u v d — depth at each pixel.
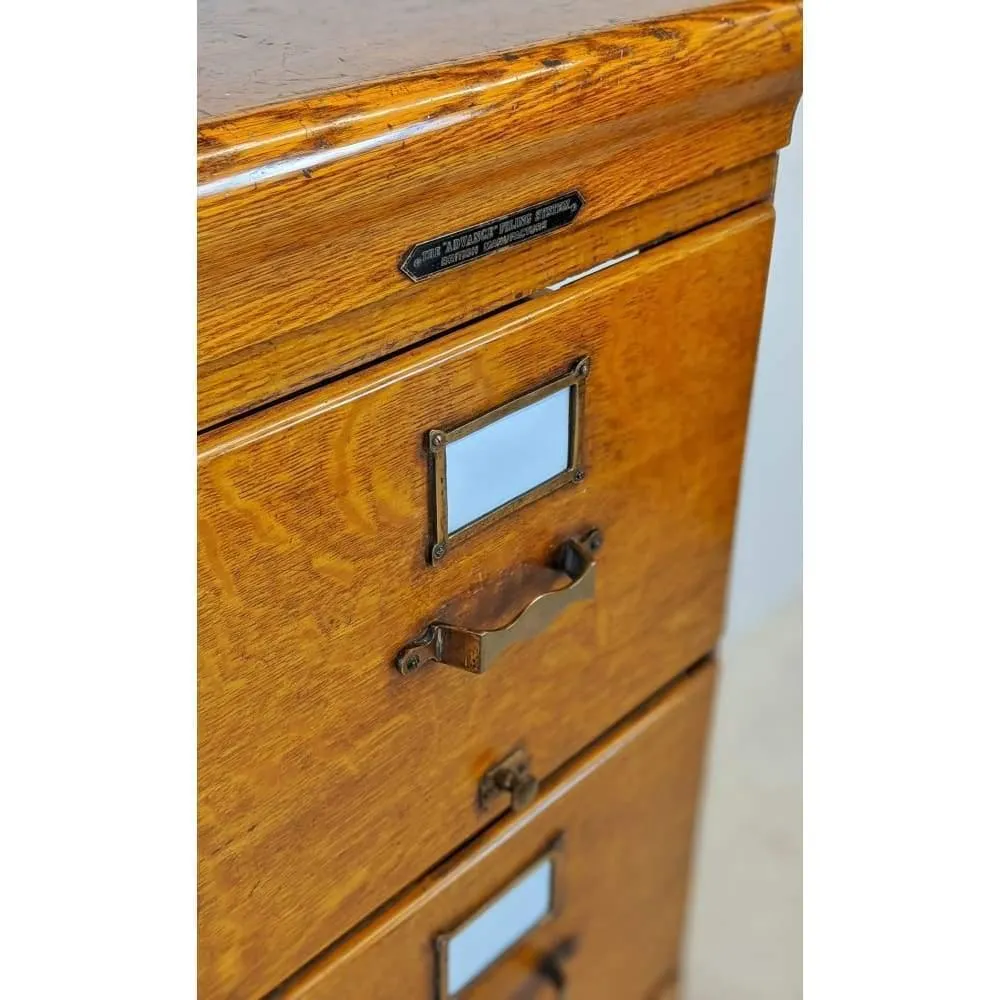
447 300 0.48
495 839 0.62
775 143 0.61
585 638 0.63
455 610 0.53
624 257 0.56
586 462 0.57
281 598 0.46
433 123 0.43
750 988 0.84
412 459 0.48
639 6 0.55
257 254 0.40
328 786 0.51
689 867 0.82
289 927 0.52
